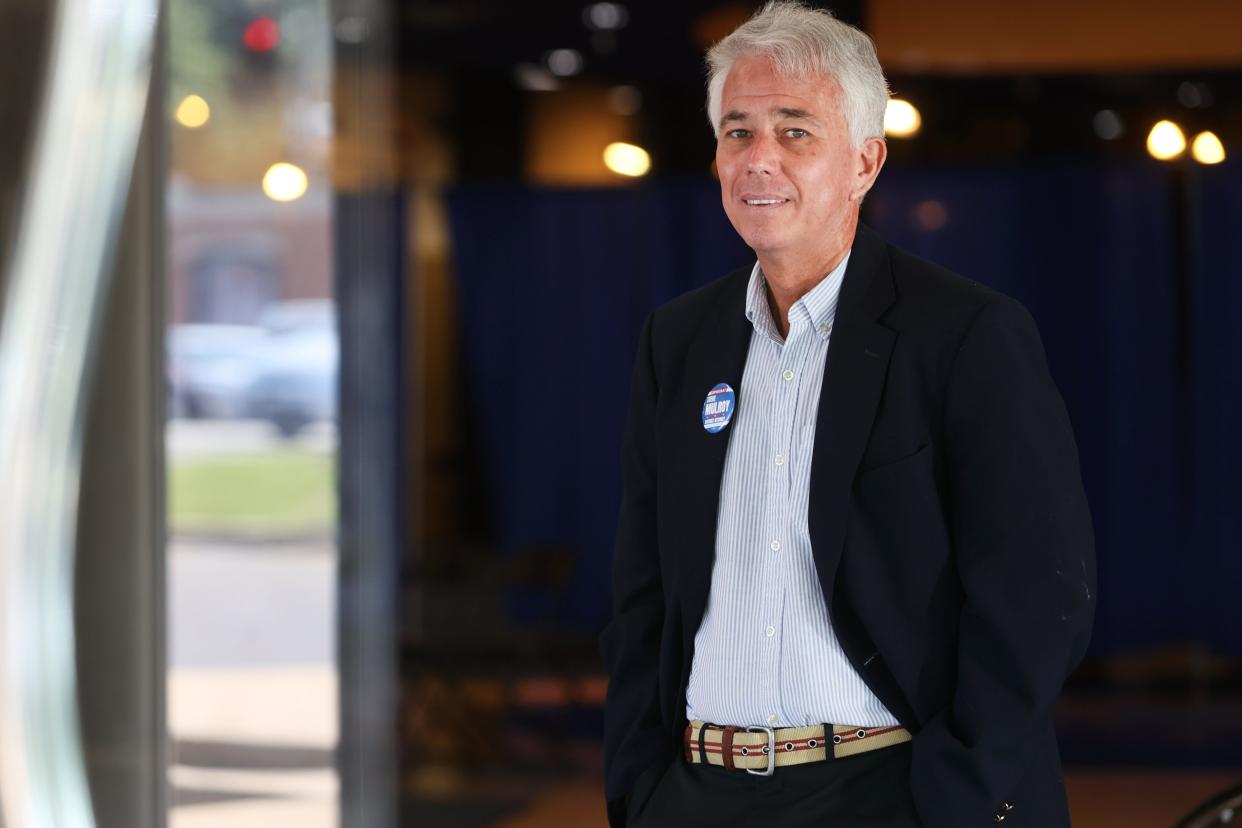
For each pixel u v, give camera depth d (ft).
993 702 9.71
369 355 35.73
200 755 31.73
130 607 19.34
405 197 58.95
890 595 10.23
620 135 59.98
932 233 55.42
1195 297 54.19
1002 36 49.19
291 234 33.65
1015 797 10.14
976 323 10.25
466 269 60.59
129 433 19.61
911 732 10.33
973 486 10.04
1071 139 54.95
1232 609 53.88
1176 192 54.44
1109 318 54.85
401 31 51.90
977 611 9.84
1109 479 54.85
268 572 34.19
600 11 49.34
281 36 31.73
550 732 43.78
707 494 10.99
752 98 10.76
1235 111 53.16
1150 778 37.09
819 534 10.35
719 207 58.95
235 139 31.48
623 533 12.00
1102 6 48.88
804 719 10.48
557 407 60.64
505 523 60.95
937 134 55.52
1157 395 54.70
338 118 33.71
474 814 34.47
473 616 49.98
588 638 59.11
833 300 10.85
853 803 10.27
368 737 33.45
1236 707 47.14
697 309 11.75
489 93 59.52
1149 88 53.01
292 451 35.04
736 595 10.75
